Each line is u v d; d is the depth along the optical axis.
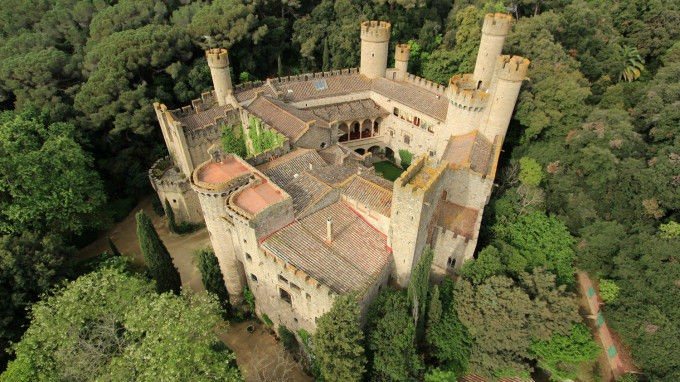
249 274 51.78
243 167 51.41
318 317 45.38
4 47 85.44
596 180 63.72
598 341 52.56
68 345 39.56
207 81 87.38
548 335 44.19
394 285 52.25
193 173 49.00
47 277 48.06
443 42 98.25
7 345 46.16
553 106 69.94
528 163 66.38
